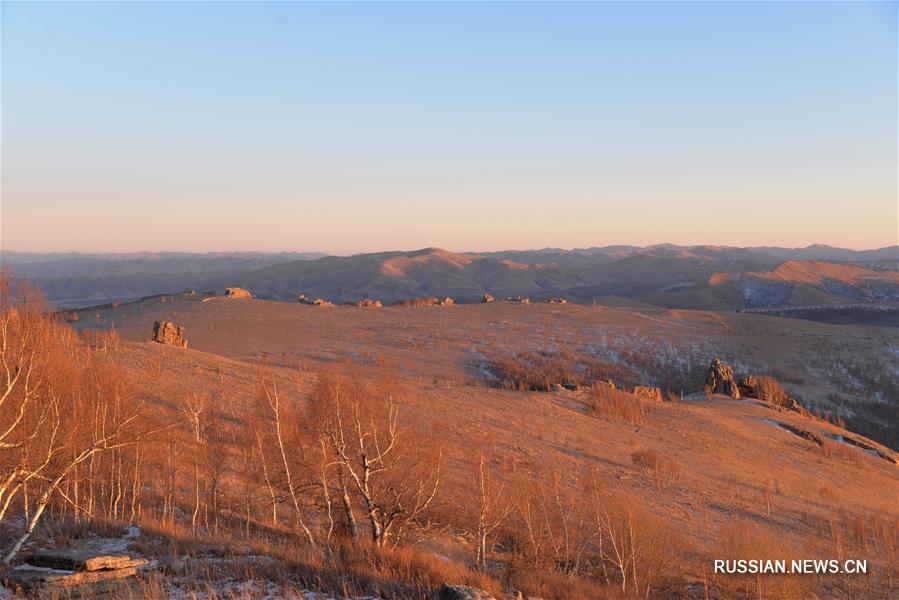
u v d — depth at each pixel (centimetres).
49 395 1908
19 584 1238
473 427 5797
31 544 1664
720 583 3300
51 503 2278
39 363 1806
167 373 5644
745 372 13688
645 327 16825
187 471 3178
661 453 6194
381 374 3216
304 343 12431
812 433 8006
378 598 1290
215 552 1633
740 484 5653
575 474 4981
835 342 16400
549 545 3181
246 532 2486
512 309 18438
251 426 2919
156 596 1184
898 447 10562
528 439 5800
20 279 1991
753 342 15962
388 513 2441
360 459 2367
